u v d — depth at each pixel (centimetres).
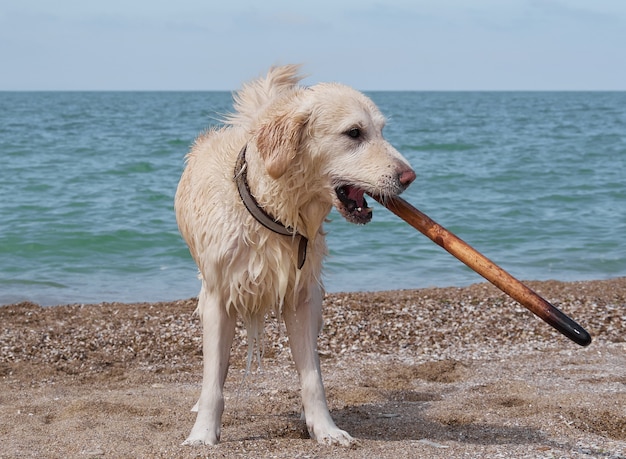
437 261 611
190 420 291
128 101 6525
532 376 339
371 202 844
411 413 298
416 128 2275
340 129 252
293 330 271
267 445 261
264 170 255
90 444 267
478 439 274
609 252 644
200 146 292
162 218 746
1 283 539
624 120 2788
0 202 812
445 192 931
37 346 387
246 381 339
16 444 270
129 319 425
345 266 593
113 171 1066
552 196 902
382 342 387
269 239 259
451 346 382
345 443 262
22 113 3391
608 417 292
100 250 632
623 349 377
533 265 604
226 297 267
